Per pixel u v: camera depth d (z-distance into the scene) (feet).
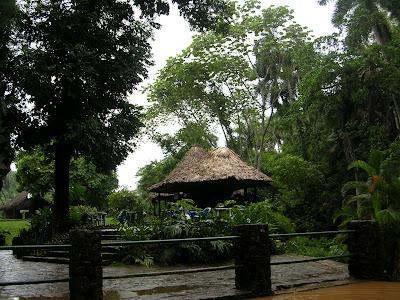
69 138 48.83
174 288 23.67
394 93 69.92
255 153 111.86
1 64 47.67
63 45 48.91
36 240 46.91
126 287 24.41
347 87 73.10
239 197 69.56
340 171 83.71
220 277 27.66
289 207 84.74
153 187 65.92
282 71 102.01
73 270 16.84
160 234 35.78
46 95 49.03
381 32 75.82
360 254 26.40
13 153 52.03
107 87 53.62
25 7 49.42
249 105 106.63
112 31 54.24
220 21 63.46
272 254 39.99
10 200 146.92
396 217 27.43
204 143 113.70
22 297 22.68
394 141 72.28
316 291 22.21
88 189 102.32
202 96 105.19
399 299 19.80
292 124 90.99
